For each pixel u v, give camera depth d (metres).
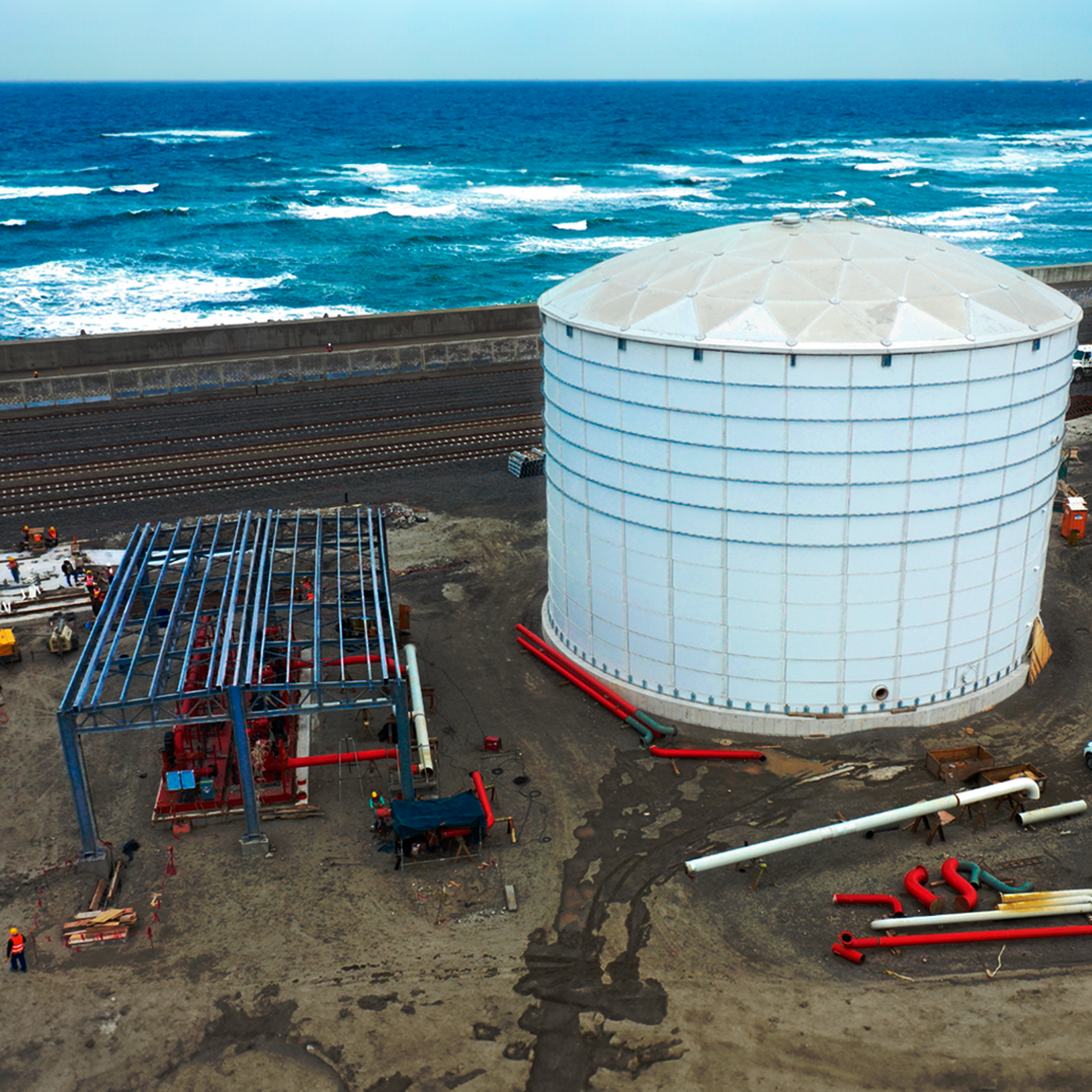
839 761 28.89
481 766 29.23
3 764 29.64
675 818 26.78
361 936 22.98
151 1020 20.84
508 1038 20.22
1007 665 31.72
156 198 175.75
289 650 27.88
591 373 29.31
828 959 22.14
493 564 42.38
